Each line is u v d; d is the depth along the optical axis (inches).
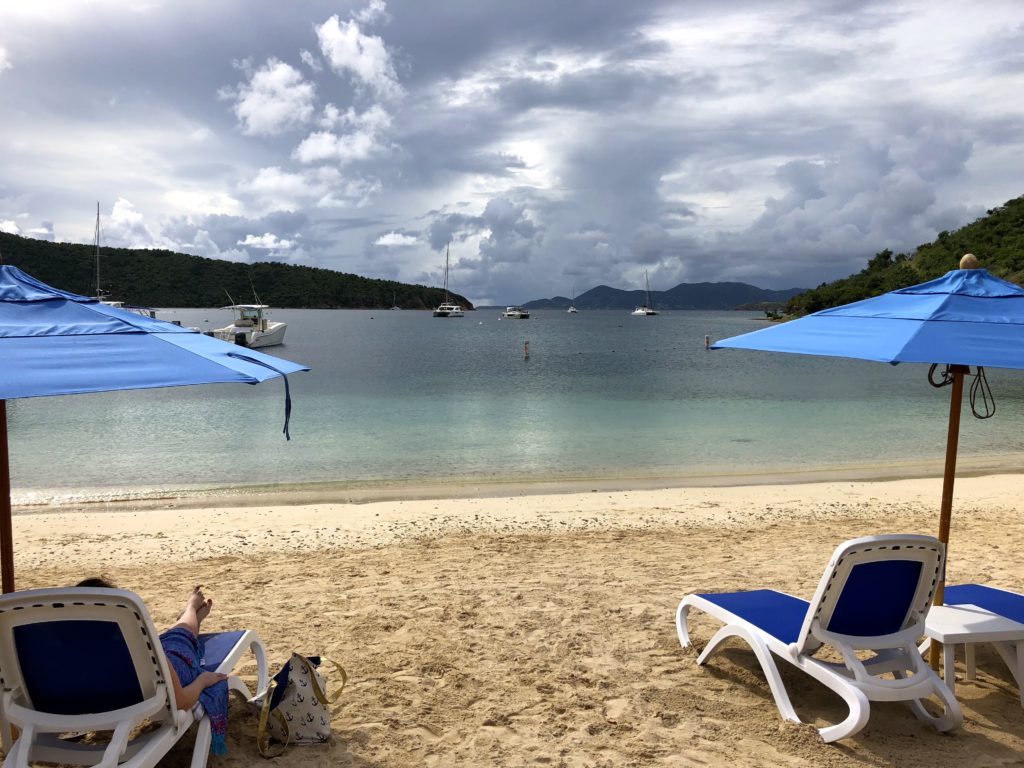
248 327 2496.3
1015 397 1160.8
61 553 320.8
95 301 132.0
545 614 227.0
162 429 788.6
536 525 372.5
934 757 143.4
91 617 113.5
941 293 157.9
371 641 205.5
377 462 598.9
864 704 141.5
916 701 158.2
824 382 1453.0
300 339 3351.4
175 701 123.5
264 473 553.0
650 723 157.2
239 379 105.4
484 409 975.0
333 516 396.5
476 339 3597.4
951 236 5925.2
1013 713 163.2
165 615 234.5
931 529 362.9
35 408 983.6
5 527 136.2
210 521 386.3
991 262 4682.6
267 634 211.6
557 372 1710.1
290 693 149.3
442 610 231.0
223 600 246.4
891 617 150.6
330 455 631.8
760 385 1371.8
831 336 148.8
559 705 165.8
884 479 525.3
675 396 1162.0
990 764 141.1
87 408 981.8
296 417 889.5
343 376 1551.4
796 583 262.8
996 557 302.0
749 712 161.8
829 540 336.8
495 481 519.8
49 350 105.2
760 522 380.5
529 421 854.5
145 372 103.3
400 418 879.1
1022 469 561.9
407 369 1774.1
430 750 146.9
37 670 117.9
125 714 118.6
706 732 152.9
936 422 846.5
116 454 639.1
